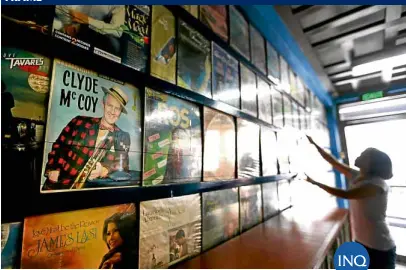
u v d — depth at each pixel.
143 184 1.02
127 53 1.01
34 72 0.73
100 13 0.92
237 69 1.81
